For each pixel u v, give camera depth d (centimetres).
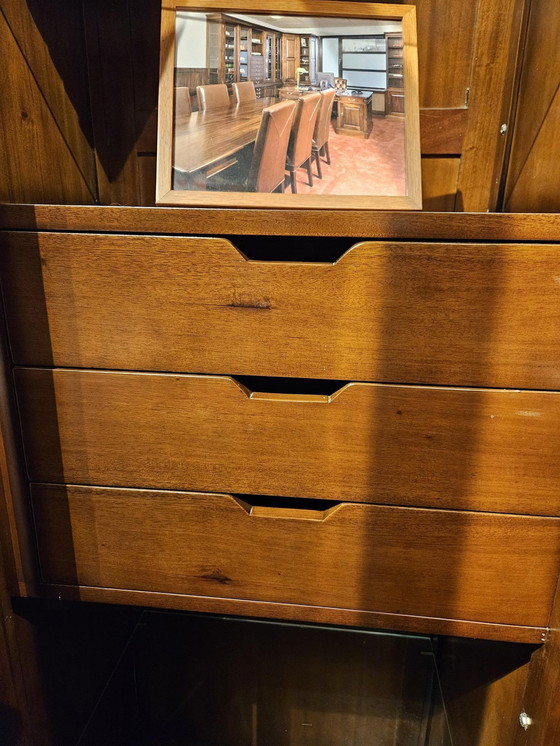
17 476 65
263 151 69
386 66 69
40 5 66
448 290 55
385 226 53
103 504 66
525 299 54
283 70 69
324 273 55
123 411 62
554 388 56
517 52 72
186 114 68
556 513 60
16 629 70
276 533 64
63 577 69
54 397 63
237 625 102
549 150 62
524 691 66
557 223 52
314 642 101
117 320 59
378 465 61
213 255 56
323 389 70
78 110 76
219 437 62
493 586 63
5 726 68
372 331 57
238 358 59
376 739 96
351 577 65
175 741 95
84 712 87
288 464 62
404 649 100
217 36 68
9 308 60
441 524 62
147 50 78
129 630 104
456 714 88
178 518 65
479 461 59
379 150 69
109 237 56
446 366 57
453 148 78
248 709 99
